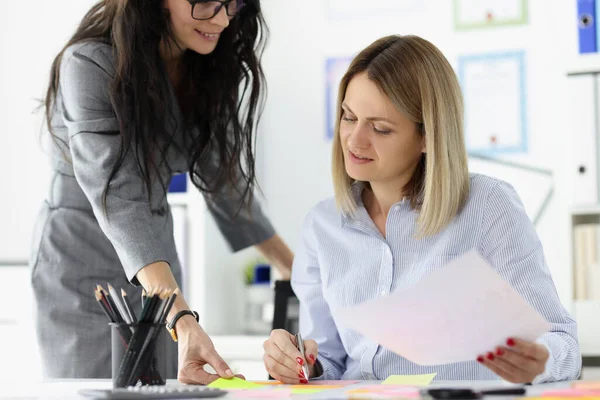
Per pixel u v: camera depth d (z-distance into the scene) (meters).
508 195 1.36
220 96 1.67
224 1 1.47
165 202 1.63
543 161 2.69
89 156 1.41
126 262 1.33
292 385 1.09
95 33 1.53
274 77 3.14
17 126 3.08
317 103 3.08
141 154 1.47
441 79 1.35
